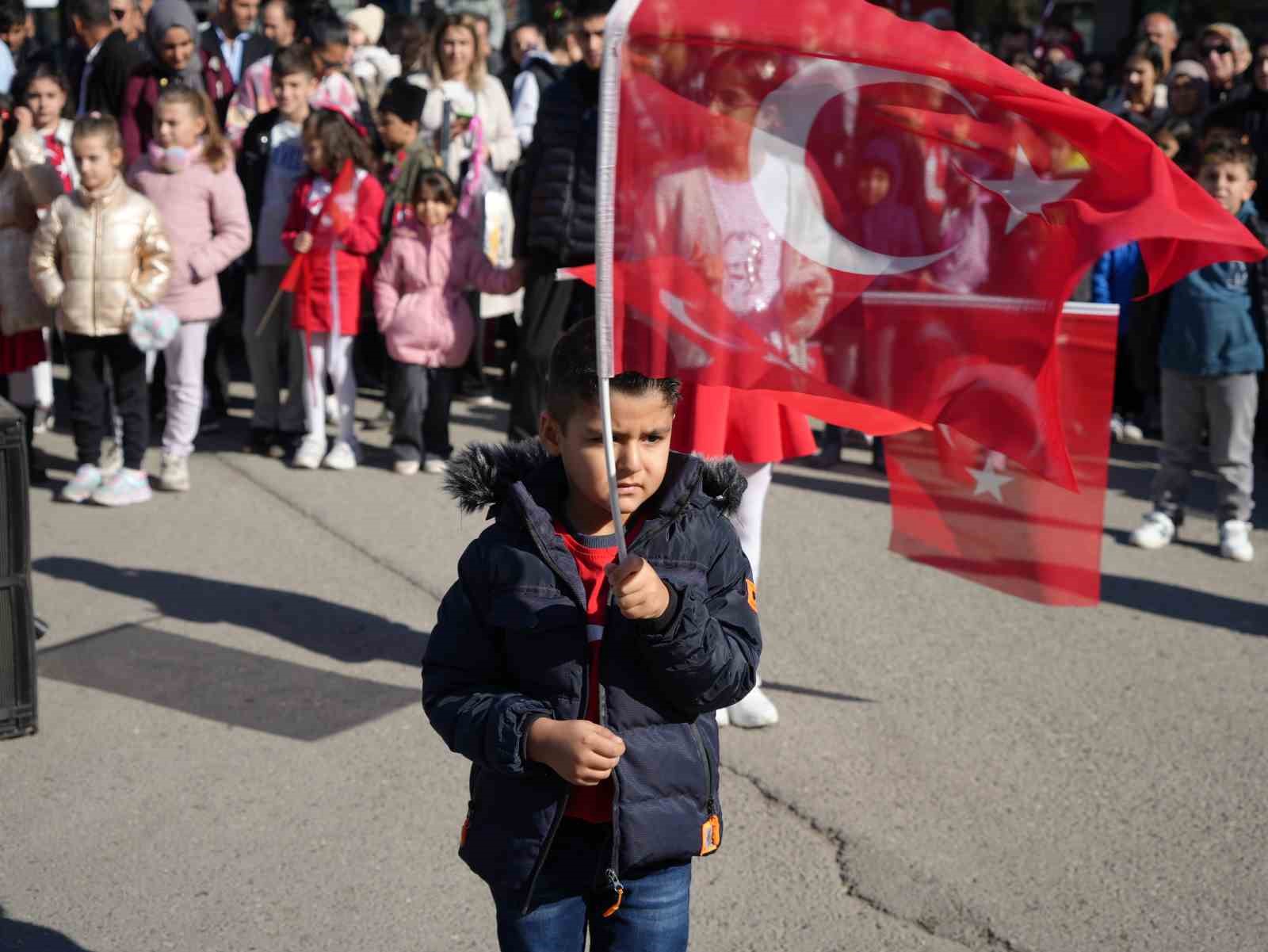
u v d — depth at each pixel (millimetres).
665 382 2092
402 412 7121
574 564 2191
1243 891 3391
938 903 3332
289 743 4137
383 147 7703
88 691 4480
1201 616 5312
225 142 6754
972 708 4430
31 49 12586
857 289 2170
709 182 2041
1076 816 3752
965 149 2189
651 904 2254
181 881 3396
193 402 6766
